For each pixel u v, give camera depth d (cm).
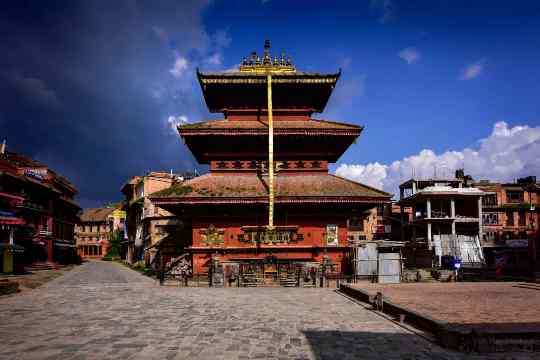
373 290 2809
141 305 2220
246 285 3356
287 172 4331
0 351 1247
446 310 1839
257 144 4309
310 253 3959
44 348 1284
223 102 4538
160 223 7150
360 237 7806
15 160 7481
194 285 3434
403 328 1572
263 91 4459
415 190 6894
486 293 2628
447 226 6600
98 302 2361
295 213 4022
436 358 1170
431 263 5525
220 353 1223
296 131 4053
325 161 4372
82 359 1163
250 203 3794
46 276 4772
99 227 13362
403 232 7225
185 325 1642
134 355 1202
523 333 1266
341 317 1819
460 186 6625
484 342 1237
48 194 7144
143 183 8125
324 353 1222
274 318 1795
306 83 4281
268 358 1173
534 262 5038
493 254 6506
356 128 4094
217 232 3947
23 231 5975
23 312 1995
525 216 7031
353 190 4003
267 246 3928
